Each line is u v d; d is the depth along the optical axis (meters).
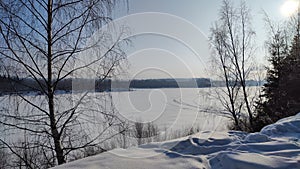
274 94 13.22
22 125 4.36
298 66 12.51
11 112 4.35
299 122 3.44
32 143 4.38
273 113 12.57
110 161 2.15
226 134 3.21
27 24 4.44
